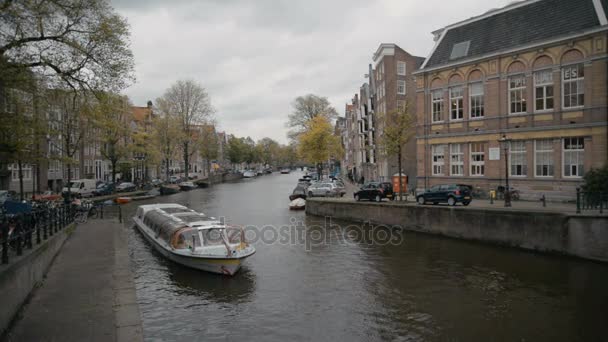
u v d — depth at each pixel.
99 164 54.81
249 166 148.50
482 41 25.69
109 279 11.39
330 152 53.41
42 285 10.80
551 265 15.20
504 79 23.94
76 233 19.62
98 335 7.70
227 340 9.66
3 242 8.32
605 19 19.98
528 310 11.24
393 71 43.69
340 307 11.69
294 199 37.03
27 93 14.66
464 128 26.08
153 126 59.56
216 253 14.53
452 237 20.25
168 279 14.16
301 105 62.84
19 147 15.69
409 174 41.59
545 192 22.31
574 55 21.09
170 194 49.31
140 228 21.98
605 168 17.30
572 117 21.19
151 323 10.63
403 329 10.24
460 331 10.09
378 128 36.69
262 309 11.58
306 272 15.00
